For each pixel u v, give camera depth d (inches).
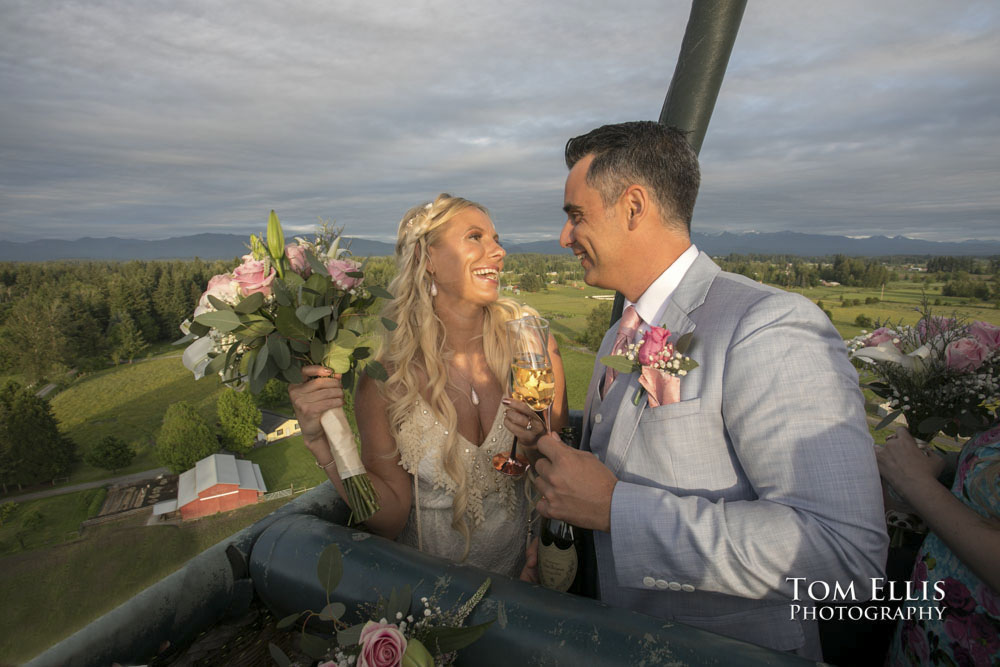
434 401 68.7
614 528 41.0
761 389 39.8
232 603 45.9
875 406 57.7
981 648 39.2
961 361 51.0
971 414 51.4
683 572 39.1
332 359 48.2
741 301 44.8
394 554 41.3
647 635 30.9
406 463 68.1
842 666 62.2
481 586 36.9
